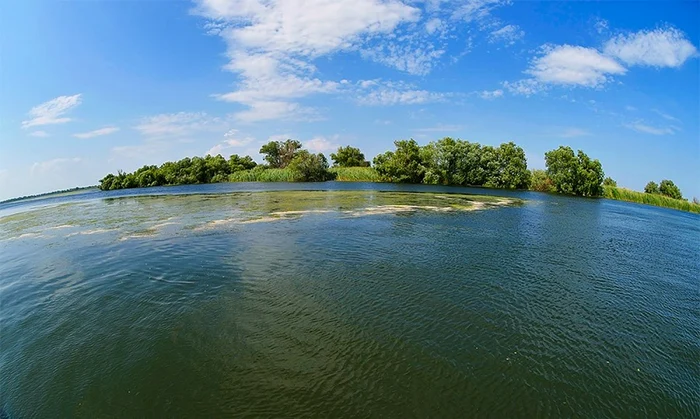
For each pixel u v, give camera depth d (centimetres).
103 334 1265
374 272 1828
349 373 1032
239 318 1348
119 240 2591
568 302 1553
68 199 7331
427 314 1392
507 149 9600
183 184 11812
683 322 1409
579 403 940
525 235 2780
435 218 3400
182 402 929
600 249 2470
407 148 10750
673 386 1025
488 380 1015
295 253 2142
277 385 983
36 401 961
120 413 904
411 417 871
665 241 2848
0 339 1265
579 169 7700
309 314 1377
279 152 15488
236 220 3275
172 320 1343
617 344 1234
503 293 1614
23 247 2584
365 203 4606
